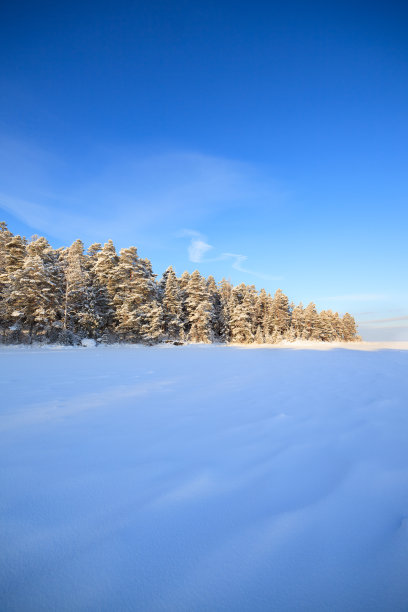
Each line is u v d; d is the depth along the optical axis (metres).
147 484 2.04
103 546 1.44
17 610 1.12
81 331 29.95
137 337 33.34
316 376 7.57
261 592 1.21
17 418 3.65
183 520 1.64
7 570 1.30
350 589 1.22
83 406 4.29
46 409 4.11
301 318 54.34
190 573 1.29
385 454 2.58
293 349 24.45
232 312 43.97
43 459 2.44
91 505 1.78
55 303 28.05
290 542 1.47
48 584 1.24
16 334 26.20
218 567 1.32
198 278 40.25
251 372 8.52
